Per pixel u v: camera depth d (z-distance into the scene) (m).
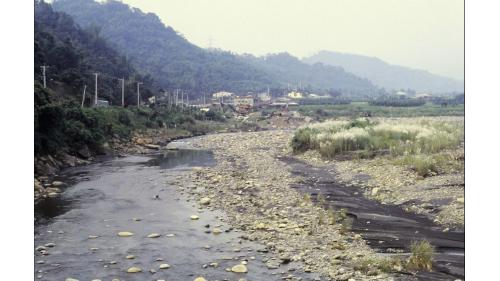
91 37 132.12
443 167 26.80
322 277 12.70
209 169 34.81
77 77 76.00
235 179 29.66
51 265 13.84
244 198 23.69
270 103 165.00
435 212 19.27
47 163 32.69
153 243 16.17
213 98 183.12
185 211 21.08
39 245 15.83
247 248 15.55
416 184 24.05
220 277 12.87
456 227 17.12
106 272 13.34
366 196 23.45
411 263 13.25
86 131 41.34
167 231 17.72
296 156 40.97
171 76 197.38
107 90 86.06
